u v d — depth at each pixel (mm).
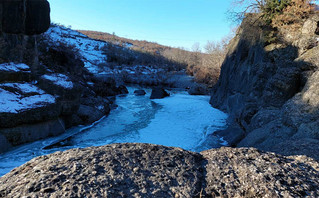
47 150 6824
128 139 8320
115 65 53969
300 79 6969
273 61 9883
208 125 10891
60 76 9492
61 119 8922
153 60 72125
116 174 1528
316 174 1611
